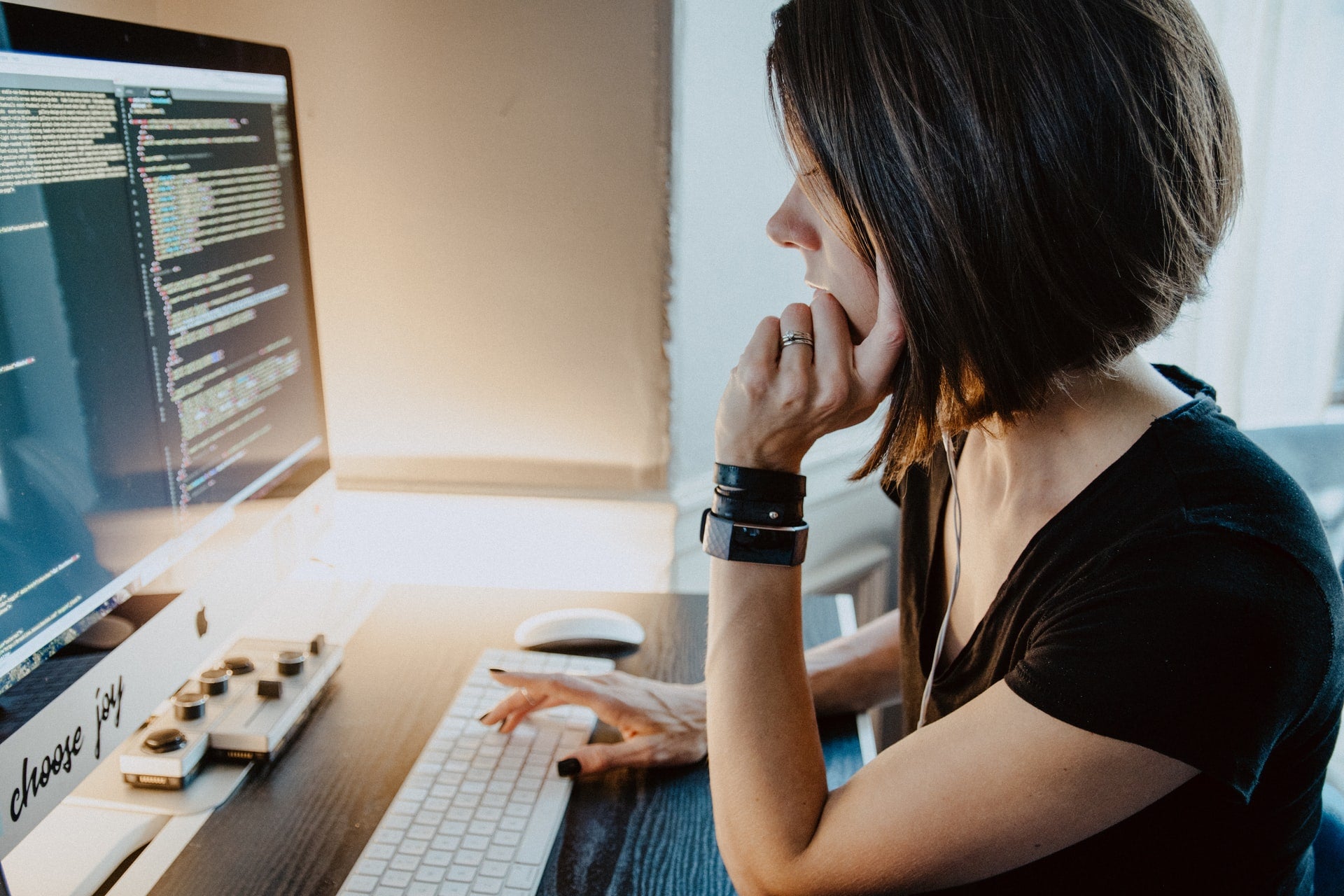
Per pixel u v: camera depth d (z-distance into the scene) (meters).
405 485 1.29
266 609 1.11
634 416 1.26
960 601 0.82
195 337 0.82
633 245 1.19
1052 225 0.59
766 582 0.73
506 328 1.23
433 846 0.73
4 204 0.60
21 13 0.61
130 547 0.74
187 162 0.80
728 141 1.28
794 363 0.72
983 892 0.66
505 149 1.16
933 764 0.62
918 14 0.59
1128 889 0.62
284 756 0.84
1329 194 1.48
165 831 0.75
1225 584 0.56
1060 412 0.68
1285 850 0.64
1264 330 1.55
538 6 1.11
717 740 0.70
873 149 0.61
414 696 0.94
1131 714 0.56
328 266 1.22
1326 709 0.60
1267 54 1.39
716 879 0.72
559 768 0.82
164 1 1.14
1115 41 0.57
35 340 0.63
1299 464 1.58
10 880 0.69
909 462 0.74
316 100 1.16
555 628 1.04
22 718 0.62
